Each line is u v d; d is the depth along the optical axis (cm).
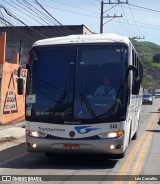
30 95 1134
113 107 1096
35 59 1157
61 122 1100
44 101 1122
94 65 1127
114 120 1091
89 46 1139
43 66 1146
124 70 1120
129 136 1301
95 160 1238
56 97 1117
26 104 1138
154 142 1714
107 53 1134
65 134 1098
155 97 10912
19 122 2519
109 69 1123
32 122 1123
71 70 1130
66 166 1142
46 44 1159
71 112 1101
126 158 1284
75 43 1146
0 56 2297
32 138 1118
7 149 1494
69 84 1120
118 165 1162
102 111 1095
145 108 5450
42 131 1113
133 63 1331
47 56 1151
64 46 1148
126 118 1115
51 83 1130
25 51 5225
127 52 1134
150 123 2877
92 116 1093
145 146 1580
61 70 1134
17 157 1308
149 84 13462
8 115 2389
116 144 1086
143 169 1106
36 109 1123
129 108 1161
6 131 2022
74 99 1107
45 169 1095
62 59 1142
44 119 1112
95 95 1106
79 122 1093
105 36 1164
